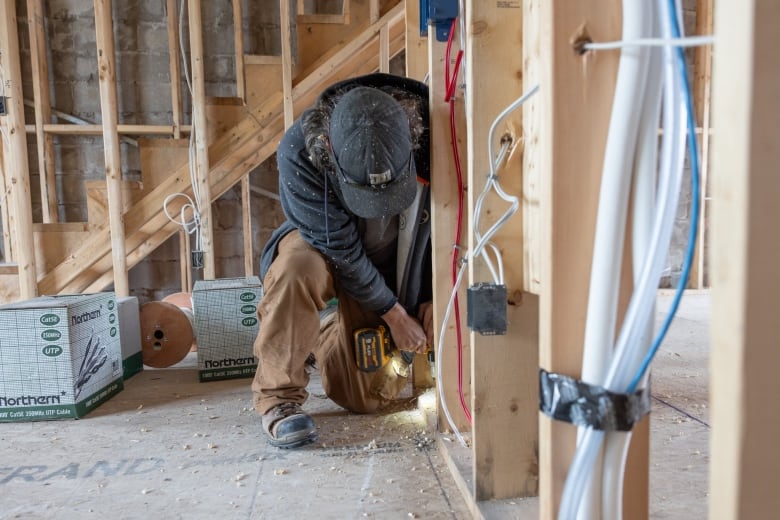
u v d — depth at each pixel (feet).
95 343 5.11
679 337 7.57
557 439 1.80
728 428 1.19
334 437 4.20
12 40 8.01
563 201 1.73
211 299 5.97
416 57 4.65
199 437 4.26
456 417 4.05
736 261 1.15
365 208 3.57
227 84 10.80
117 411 4.98
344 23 8.85
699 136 11.90
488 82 2.73
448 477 3.47
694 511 2.90
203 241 8.54
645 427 1.89
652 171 1.65
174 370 6.57
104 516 3.03
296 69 9.44
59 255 8.57
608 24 1.70
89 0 10.33
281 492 3.29
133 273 10.76
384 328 4.63
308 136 4.02
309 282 4.06
